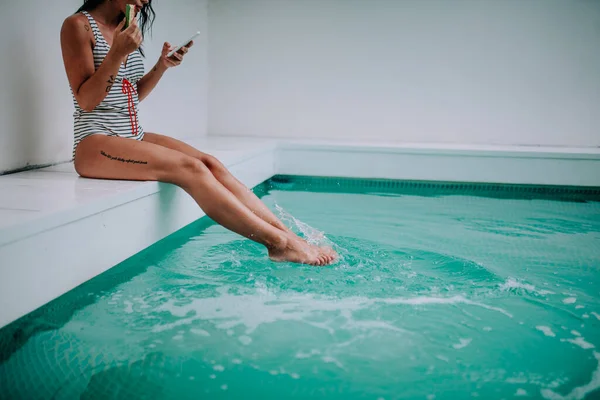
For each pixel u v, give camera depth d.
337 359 1.63
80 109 2.51
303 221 3.29
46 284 1.84
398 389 1.48
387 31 5.39
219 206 2.30
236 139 5.22
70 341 1.73
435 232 3.13
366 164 4.79
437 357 1.65
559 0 5.17
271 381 1.51
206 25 5.54
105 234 2.17
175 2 4.76
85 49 2.34
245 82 5.63
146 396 1.43
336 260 2.44
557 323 1.91
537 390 1.49
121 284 2.23
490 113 5.42
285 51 5.54
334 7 5.41
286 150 4.86
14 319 1.69
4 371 1.54
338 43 5.46
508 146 5.18
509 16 5.25
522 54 5.29
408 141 5.52
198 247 2.73
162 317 1.90
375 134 5.57
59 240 1.89
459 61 5.36
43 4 2.94
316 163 4.85
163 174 2.39
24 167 2.86
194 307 1.99
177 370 1.56
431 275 2.35
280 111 5.64
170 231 2.78
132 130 2.61
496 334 1.81
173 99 4.87
